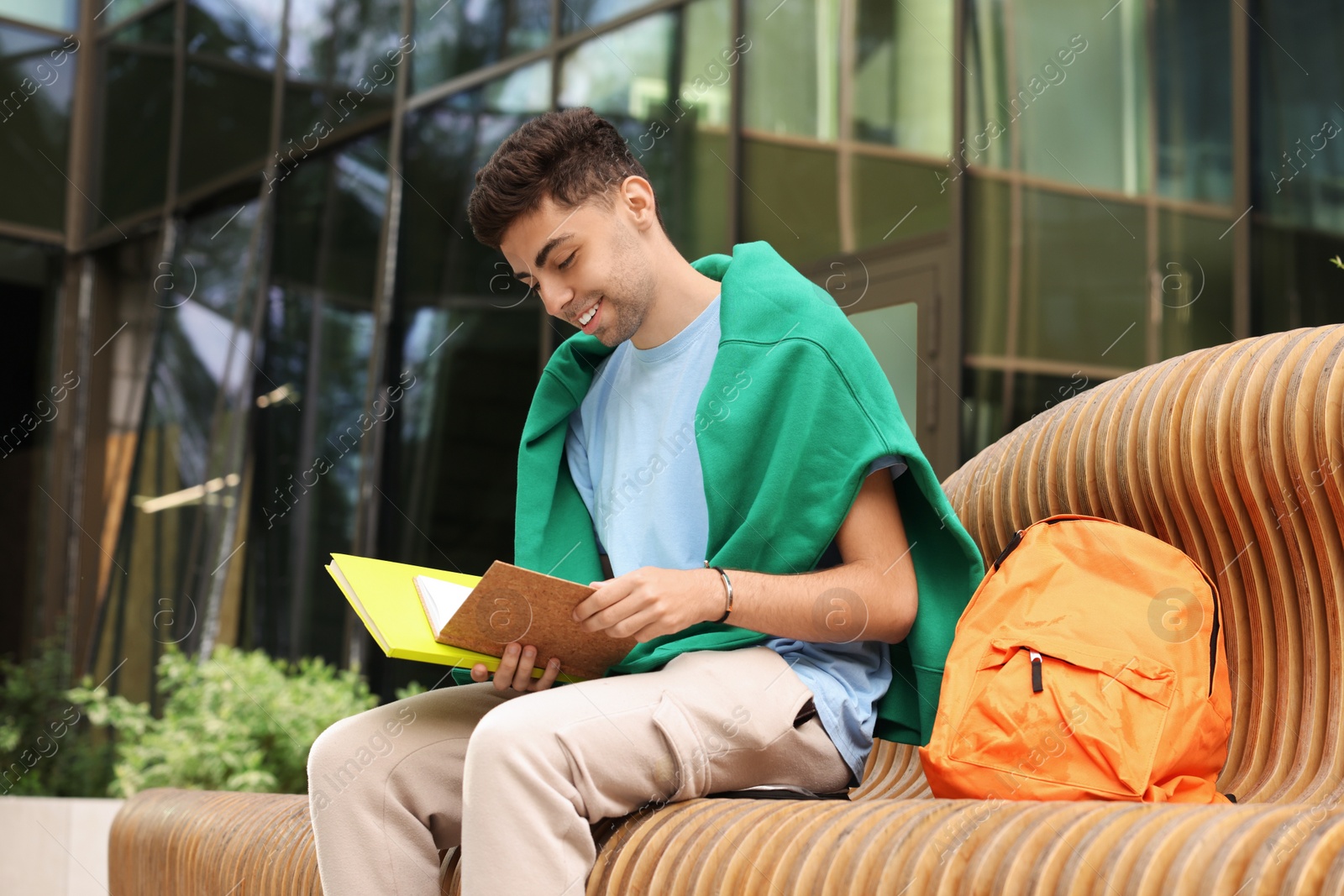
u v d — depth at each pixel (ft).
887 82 15.52
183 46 21.47
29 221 21.62
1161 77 13.98
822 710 4.41
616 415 5.34
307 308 19.97
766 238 16.35
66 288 21.72
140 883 7.36
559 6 18.84
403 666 18.07
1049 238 14.26
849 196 15.69
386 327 19.30
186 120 21.34
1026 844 3.27
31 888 13.26
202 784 16.81
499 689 4.43
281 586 19.33
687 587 4.20
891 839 3.54
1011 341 14.20
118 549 20.90
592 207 4.87
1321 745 4.60
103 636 20.48
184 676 18.47
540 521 5.35
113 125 21.97
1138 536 4.51
